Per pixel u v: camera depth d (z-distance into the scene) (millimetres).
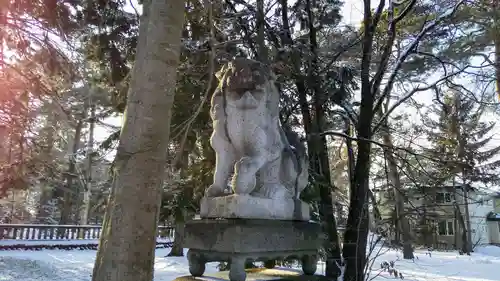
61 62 10953
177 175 12305
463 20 9836
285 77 8281
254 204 4215
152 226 3473
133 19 9141
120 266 3295
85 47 10430
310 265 4852
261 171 4633
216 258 4125
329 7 10258
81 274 13852
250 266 7809
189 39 8656
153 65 3717
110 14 9008
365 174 8203
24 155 14945
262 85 4578
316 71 8727
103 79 11008
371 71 10359
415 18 10719
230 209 4156
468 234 30938
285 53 7848
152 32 3805
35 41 10602
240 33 8469
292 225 4508
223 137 4578
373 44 10656
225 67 5047
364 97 8562
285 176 4797
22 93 11789
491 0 10000
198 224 4277
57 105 13359
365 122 8477
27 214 35188
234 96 4535
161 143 3619
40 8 9898
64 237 23453
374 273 14109
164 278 13195
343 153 16969
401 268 16625
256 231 4027
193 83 9000
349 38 10258
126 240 3348
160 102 3670
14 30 10359
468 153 14062
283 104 8820
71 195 32719
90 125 24969
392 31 8852
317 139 8383
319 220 8289
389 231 8656
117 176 3523
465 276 15711
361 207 7875
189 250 4422
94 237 25406
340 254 8156
